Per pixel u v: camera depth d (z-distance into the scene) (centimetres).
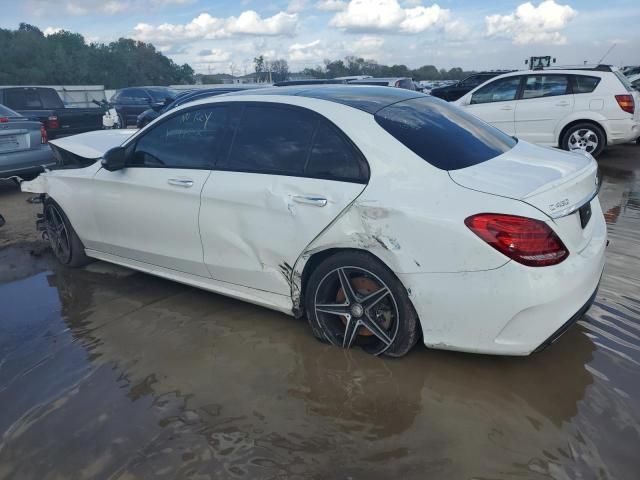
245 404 288
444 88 1716
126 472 244
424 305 287
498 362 313
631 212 613
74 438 267
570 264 270
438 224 274
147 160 408
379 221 292
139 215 411
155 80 9194
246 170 351
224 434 265
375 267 300
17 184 905
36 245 576
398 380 301
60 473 245
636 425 257
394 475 235
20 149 821
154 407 288
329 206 308
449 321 284
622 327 349
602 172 853
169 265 411
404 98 365
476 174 288
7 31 8212
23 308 418
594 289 295
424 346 332
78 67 8288
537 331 268
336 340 336
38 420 281
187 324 381
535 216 261
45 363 335
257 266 350
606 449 243
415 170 294
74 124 1156
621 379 294
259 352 338
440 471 235
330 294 330
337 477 235
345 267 312
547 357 316
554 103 949
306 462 245
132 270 494
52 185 487
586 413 268
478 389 290
